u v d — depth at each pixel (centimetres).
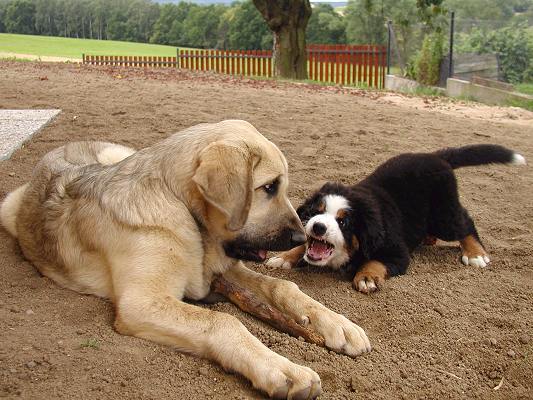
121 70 749
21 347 176
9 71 625
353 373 181
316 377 171
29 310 191
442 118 470
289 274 226
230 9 2456
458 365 188
